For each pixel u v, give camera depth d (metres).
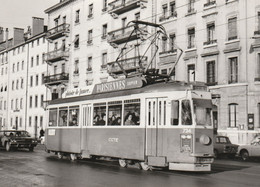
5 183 11.73
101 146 17.98
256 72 28.44
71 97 21.38
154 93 15.39
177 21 35.44
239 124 29.14
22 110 65.44
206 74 32.31
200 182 12.14
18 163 18.33
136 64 38.28
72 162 19.11
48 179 12.66
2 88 75.69
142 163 15.61
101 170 15.39
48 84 55.59
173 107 14.75
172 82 15.37
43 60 59.12
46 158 21.61
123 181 12.21
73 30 52.19
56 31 53.88
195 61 33.28
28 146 29.56
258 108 28.16
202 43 32.84
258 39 28.53
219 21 31.50
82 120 19.72
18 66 69.00
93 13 48.28
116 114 17.28
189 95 14.55
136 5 39.81
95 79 46.84
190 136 14.26
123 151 16.52
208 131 14.62
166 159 14.69
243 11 29.61
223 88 30.59
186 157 14.24
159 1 37.53
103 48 45.81
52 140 22.47
